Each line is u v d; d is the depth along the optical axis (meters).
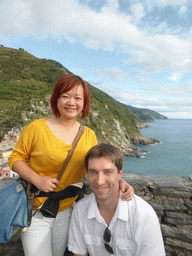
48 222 1.40
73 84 1.28
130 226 1.15
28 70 134.75
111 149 1.12
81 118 1.53
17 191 1.30
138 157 66.94
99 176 1.09
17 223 1.20
